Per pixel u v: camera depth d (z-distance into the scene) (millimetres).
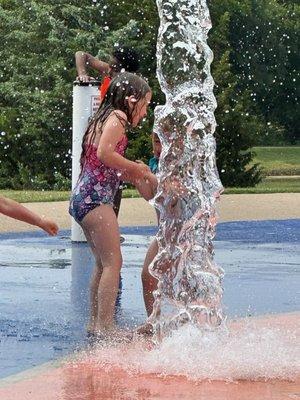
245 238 18250
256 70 77500
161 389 7289
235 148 38812
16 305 11172
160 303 9359
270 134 85688
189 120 9703
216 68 42406
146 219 21250
